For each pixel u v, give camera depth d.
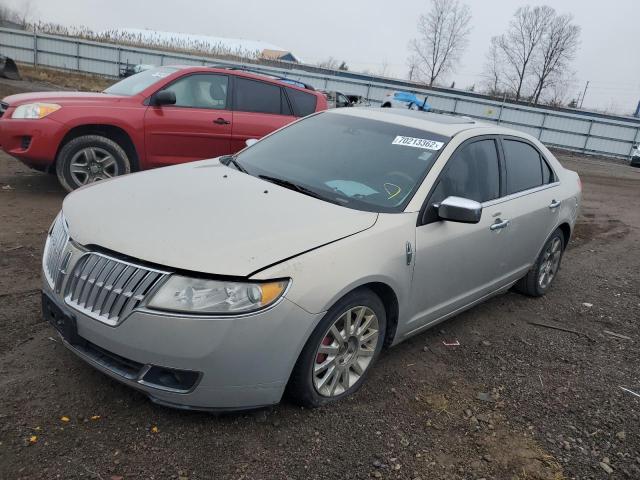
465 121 4.59
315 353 2.95
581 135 31.95
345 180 3.76
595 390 3.87
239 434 2.86
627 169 25.84
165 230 2.82
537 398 3.67
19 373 3.13
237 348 2.62
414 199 3.57
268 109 7.86
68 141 6.70
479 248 4.07
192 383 2.66
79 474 2.48
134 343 2.62
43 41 30.70
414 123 4.29
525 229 4.71
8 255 4.84
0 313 3.78
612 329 5.07
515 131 4.94
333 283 2.88
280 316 2.69
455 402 3.48
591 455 3.14
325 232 3.03
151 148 7.09
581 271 6.83
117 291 2.66
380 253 3.17
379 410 3.26
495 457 3.01
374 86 34.03
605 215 11.27
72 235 2.93
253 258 2.70
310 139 4.33
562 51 59.88
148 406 2.97
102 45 31.03
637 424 3.50
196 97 7.38
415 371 3.78
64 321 2.85
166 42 40.81
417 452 2.95
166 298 2.58
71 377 3.14
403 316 3.52
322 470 2.71
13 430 2.68
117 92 7.38
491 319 4.93
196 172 3.81
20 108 6.54
